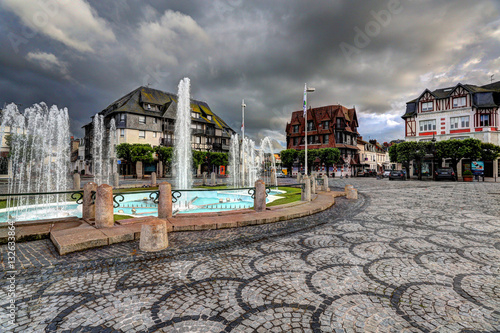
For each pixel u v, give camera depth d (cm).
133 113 4178
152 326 248
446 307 280
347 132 5412
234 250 491
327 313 271
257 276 368
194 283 346
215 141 5681
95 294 314
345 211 933
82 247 480
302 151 4953
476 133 3481
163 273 381
